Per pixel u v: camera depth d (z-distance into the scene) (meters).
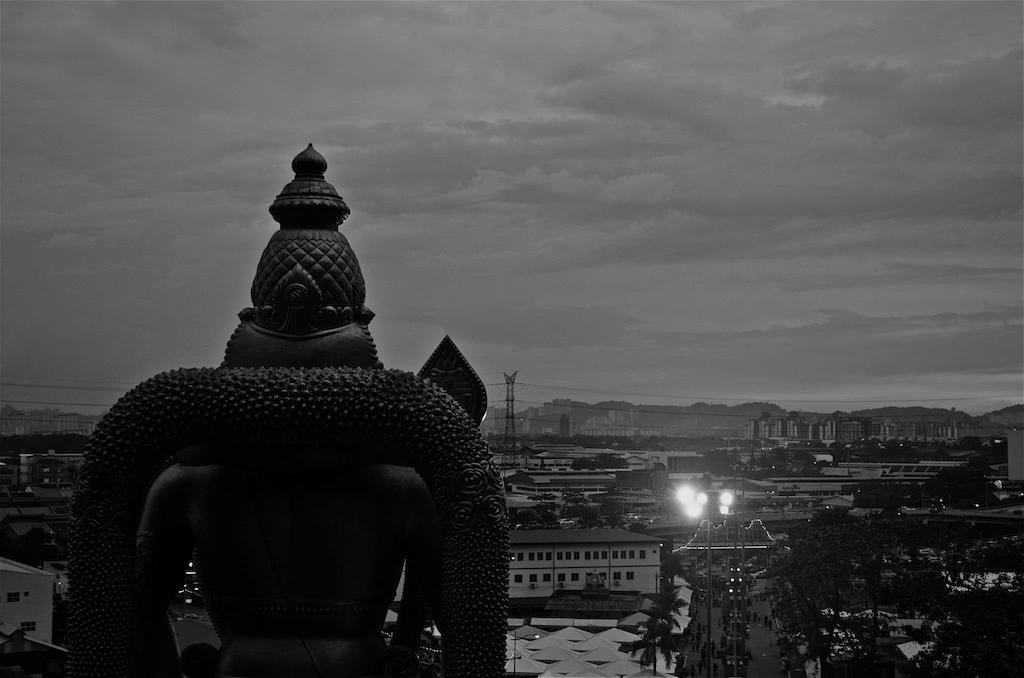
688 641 105.31
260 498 6.32
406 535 6.45
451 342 7.12
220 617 6.56
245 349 6.44
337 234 6.53
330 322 6.43
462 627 6.24
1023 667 56.50
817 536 73.50
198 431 6.14
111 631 6.24
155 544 6.44
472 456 6.27
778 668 87.69
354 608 6.39
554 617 128.62
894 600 70.25
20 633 56.22
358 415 6.10
